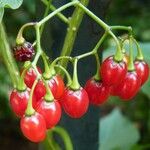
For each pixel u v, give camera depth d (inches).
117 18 24.9
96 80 7.8
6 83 21.0
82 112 7.4
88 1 7.9
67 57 7.4
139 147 12.7
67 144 9.4
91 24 8.9
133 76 7.7
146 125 22.1
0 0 7.2
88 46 9.0
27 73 7.2
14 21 22.6
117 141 13.4
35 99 7.2
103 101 7.8
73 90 7.3
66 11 8.9
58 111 7.0
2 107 22.6
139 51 8.0
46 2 8.2
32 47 7.5
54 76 7.2
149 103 22.6
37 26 7.2
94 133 10.1
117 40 7.3
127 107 22.8
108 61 7.4
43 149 9.6
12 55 8.6
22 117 6.9
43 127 6.9
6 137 23.8
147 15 25.3
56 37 9.1
